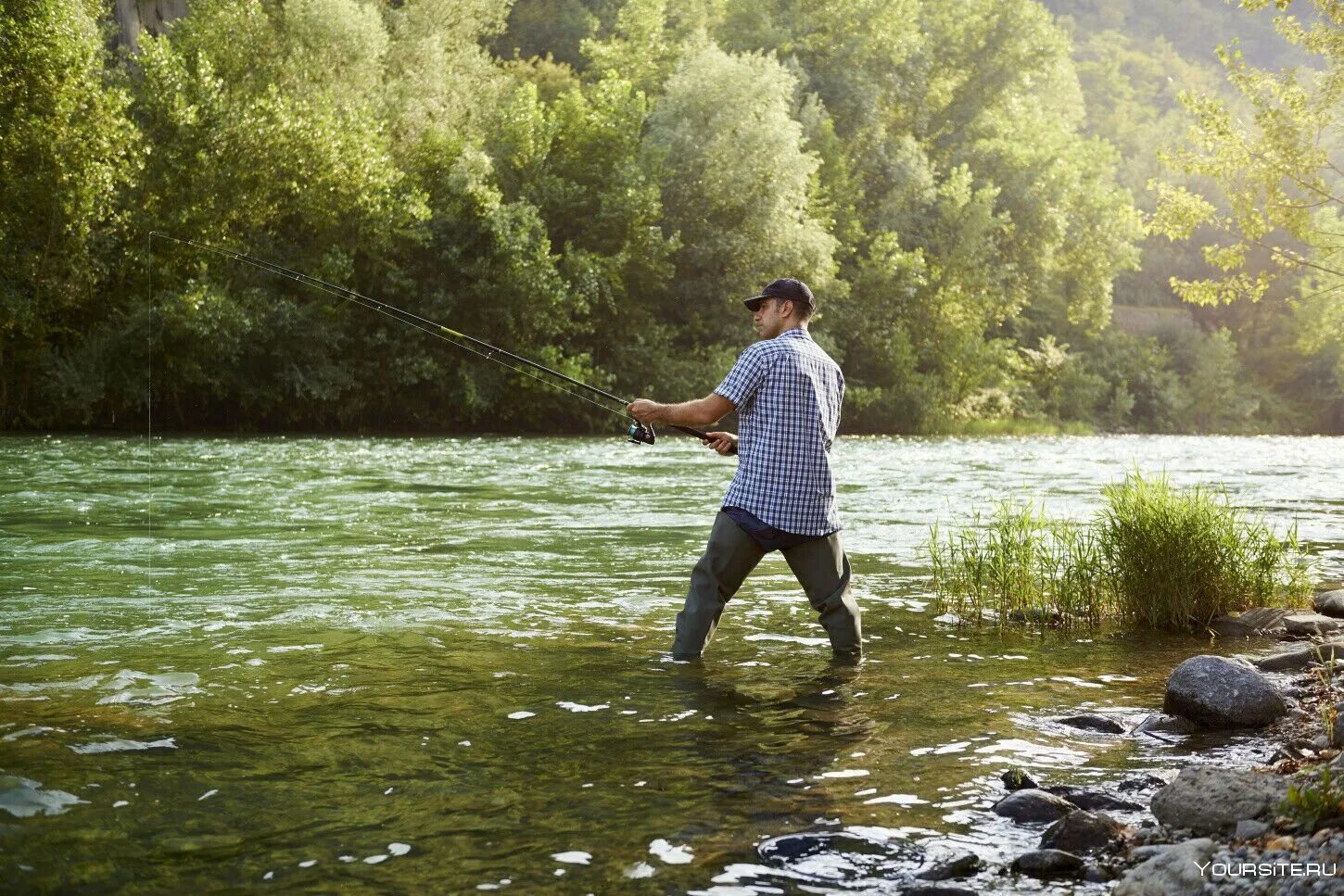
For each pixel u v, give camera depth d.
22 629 5.04
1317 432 56.06
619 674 4.43
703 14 44.59
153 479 12.73
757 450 4.78
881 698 4.16
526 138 29.56
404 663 4.54
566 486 12.91
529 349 28.69
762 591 6.40
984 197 41.78
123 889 2.38
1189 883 2.37
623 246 30.70
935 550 7.21
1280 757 3.53
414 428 28.88
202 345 23.56
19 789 2.95
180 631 5.05
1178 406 49.53
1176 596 5.81
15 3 20.73
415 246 27.44
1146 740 3.72
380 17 31.38
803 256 33.16
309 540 8.06
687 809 2.93
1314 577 7.13
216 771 3.16
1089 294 48.59
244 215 24.97
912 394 37.16
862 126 42.22
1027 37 48.78
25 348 23.28
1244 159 19.72
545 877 2.49
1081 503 11.38
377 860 2.56
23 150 21.34
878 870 2.58
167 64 23.78
